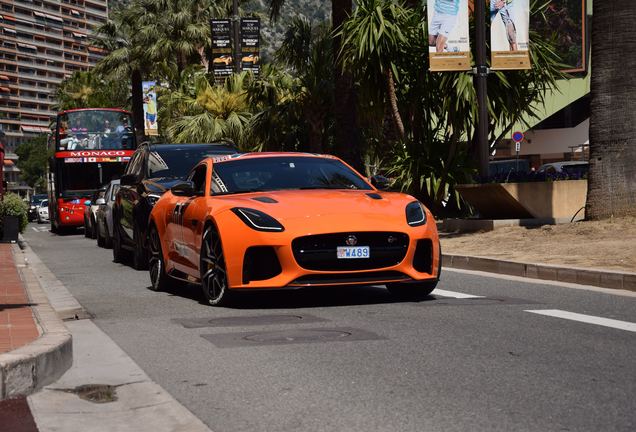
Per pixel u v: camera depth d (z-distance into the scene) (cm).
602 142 1488
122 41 5391
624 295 880
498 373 520
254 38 3553
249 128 3066
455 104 1820
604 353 573
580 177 1691
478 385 491
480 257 1199
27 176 16325
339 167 980
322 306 835
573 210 1656
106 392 510
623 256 1117
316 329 695
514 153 5222
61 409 472
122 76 5409
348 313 782
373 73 1941
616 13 1473
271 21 2967
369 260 813
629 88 1473
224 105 3516
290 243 797
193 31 5066
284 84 3145
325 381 512
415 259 848
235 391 497
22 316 715
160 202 1079
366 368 543
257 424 427
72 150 3525
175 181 1355
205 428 423
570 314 746
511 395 466
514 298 871
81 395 504
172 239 1005
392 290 898
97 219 2234
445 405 449
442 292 934
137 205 1371
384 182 957
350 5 2366
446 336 648
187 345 646
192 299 953
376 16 1884
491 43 1673
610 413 424
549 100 4697
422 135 2055
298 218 814
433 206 2003
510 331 666
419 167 1930
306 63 3005
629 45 1470
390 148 2298
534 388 480
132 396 498
